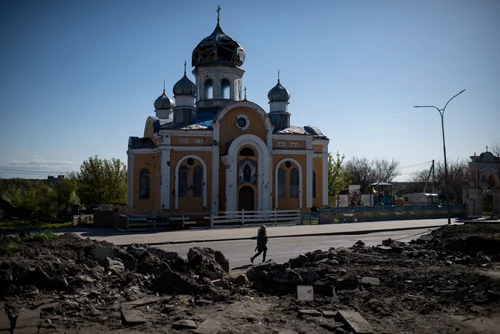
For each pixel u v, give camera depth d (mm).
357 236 28328
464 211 45719
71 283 11875
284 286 12461
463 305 10531
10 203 53781
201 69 43281
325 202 42750
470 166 45469
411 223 36688
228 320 9742
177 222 33250
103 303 10945
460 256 16031
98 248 13812
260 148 38125
